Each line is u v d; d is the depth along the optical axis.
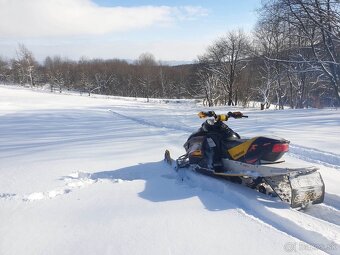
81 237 3.74
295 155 7.16
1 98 40.31
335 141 8.28
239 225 3.89
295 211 4.18
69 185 5.53
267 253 3.27
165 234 3.74
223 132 5.58
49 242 3.65
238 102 42.81
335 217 4.17
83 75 79.44
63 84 81.06
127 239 3.66
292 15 19.80
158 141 9.57
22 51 79.75
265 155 4.64
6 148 9.44
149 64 91.25
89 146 9.20
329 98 30.25
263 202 4.41
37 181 5.80
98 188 5.37
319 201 4.43
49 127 14.53
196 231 3.79
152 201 4.74
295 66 25.33
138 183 5.58
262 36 34.53
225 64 43.50
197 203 4.61
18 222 4.16
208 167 5.57
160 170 6.45
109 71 83.56
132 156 7.69
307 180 4.32
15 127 14.75
